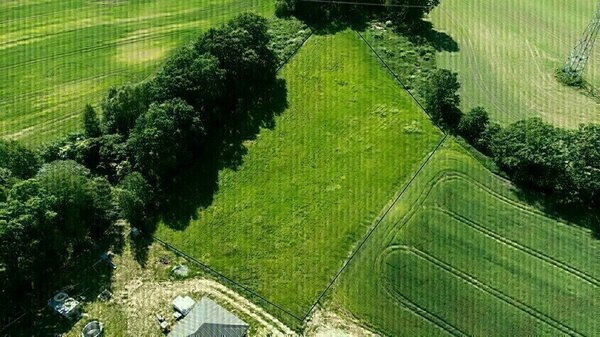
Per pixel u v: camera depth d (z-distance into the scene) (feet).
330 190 220.43
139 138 212.43
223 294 191.21
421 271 195.72
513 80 263.70
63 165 201.46
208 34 247.29
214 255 201.98
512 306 187.73
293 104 250.57
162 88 227.61
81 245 200.54
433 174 222.48
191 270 197.67
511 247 201.98
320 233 207.62
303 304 189.06
